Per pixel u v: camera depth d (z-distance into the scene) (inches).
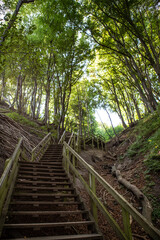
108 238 129.0
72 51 449.1
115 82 749.3
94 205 118.1
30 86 848.9
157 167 203.0
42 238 84.6
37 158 295.7
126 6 322.7
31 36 473.1
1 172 170.9
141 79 419.8
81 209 132.6
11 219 122.8
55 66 491.5
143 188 187.2
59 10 399.9
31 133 442.6
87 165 136.0
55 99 546.0
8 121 367.9
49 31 430.0
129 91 815.1
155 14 334.6
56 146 392.5
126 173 263.1
